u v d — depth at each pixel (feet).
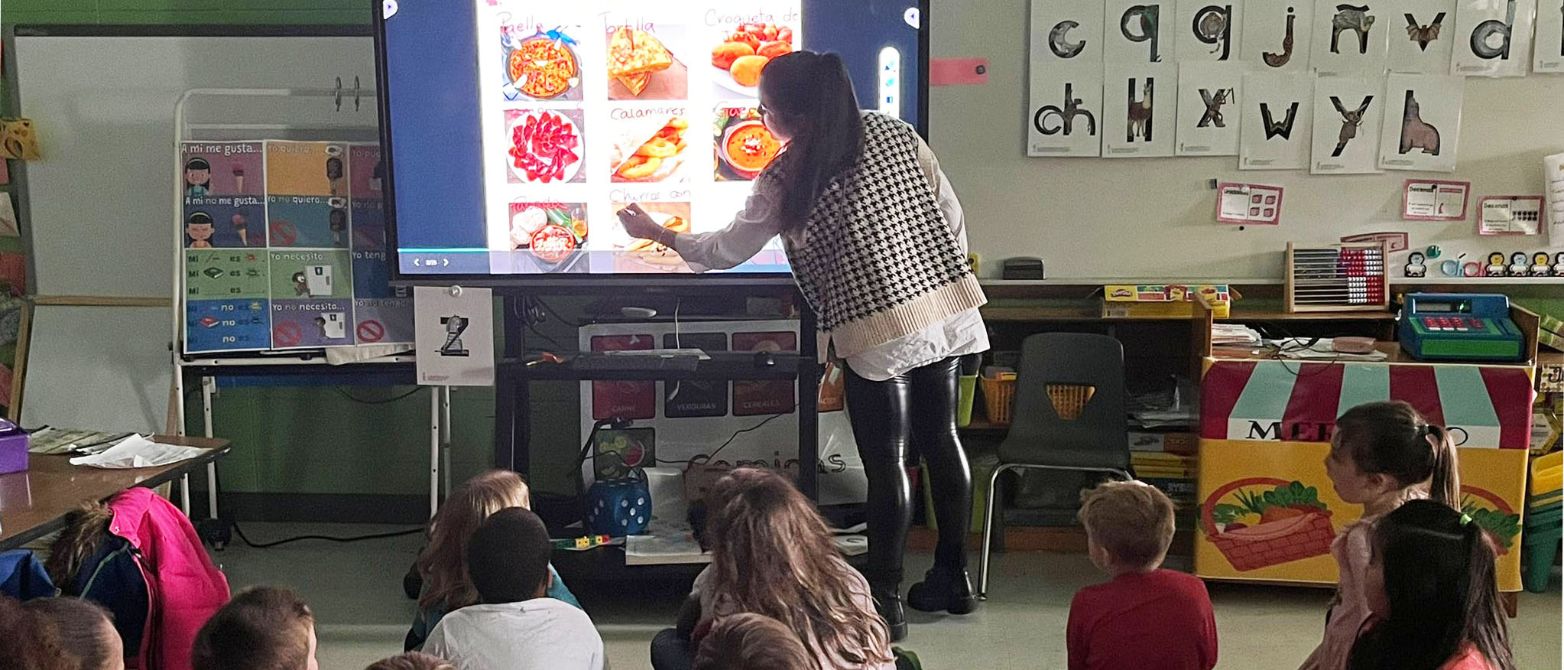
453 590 7.76
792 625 6.66
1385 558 6.17
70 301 13.62
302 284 12.66
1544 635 11.10
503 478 8.22
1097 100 12.80
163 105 13.34
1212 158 12.84
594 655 6.94
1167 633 7.38
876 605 10.82
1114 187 12.99
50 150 13.48
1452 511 6.29
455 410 14.17
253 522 14.42
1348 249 12.72
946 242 10.22
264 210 12.59
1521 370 11.14
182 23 13.43
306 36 13.21
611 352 12.21
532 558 6.95
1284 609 11.78
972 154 13.05
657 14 11.75
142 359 13.50
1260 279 13.00
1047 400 12.48
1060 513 13.33
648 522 12.10
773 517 6.82
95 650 5.69
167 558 8.39
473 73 11.88
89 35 13.26
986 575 12.15
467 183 12.05
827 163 9.82
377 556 13.37
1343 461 8.04
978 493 13.25
